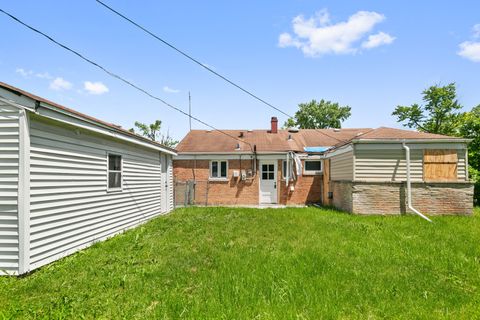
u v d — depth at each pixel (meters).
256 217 9.59
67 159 5.61
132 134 8.08
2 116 4.52
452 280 4.02
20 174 4.46
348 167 10.84
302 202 15.03
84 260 5.09
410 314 3.06
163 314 3.05
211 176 15.23
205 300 3.38
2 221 4.46
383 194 9.88
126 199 8.29
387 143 10.09
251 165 15.02
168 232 7.38
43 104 4.62
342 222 8.34
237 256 5.09
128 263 4.83
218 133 17.86
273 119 18.30
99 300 3.46
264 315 3.01
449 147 9.96
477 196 14.09
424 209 9.78
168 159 12.45
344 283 3.87
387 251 5.33
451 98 23.00
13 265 4.42
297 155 14.70
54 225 5.16
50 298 3.53
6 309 3.22
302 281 3.90
